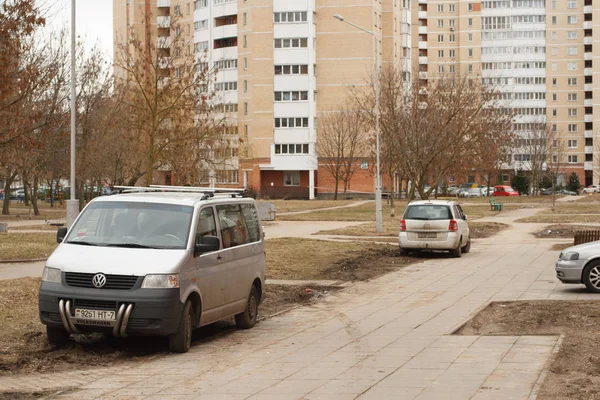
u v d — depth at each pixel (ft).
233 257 38.96
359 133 279.08
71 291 33.09
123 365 31.63
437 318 42.60
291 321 43.55
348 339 36.96
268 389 26.76
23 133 73.67
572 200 252.83
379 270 70.18
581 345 32.50
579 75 421.59
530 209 201.87
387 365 30.40
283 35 309.42
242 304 40.09
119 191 41.19
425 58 431.84
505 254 84.79
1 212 196.13
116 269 33.09
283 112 310.24
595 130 411.95
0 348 34.17
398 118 148.05
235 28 319.27
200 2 328.29
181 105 99.14
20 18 68.49
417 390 25.86
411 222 81.35
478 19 429.79
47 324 33.83
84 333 35.09
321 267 70.59
